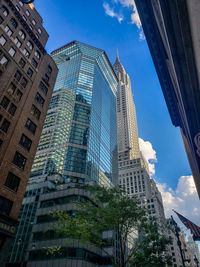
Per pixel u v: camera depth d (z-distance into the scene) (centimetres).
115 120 12800
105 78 13500
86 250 4472
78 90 10112
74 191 5347
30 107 3691
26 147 3350
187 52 930
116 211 2298
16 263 4391
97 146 8856
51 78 4650
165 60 1761
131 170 16425
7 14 3784
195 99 1215
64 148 7700
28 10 4712
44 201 5438
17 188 2945
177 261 10306
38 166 7350
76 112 9038
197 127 1373
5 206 2698
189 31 829
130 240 6519
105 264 4831
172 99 2191
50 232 4597
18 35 3916
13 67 3553
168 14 948
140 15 1719
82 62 12056
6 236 2572
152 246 2352
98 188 2675
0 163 2788
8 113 3173
